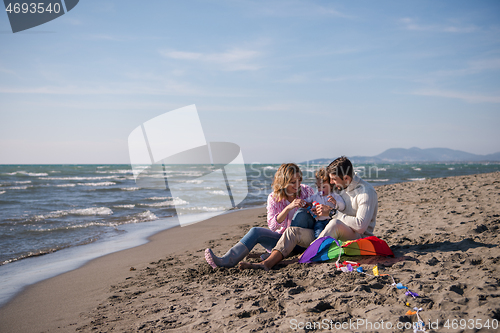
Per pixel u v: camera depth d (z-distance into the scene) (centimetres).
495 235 357
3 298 339
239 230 697
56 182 2525
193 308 242
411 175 3112
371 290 227
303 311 204
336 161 319
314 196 338
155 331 209
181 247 566
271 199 332
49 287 375
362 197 305
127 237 691
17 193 1691
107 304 293
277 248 314
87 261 503
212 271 347
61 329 245
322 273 276
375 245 306
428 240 377
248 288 265
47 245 628
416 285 222
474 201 665
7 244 638
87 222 889
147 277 378
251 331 185
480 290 203
